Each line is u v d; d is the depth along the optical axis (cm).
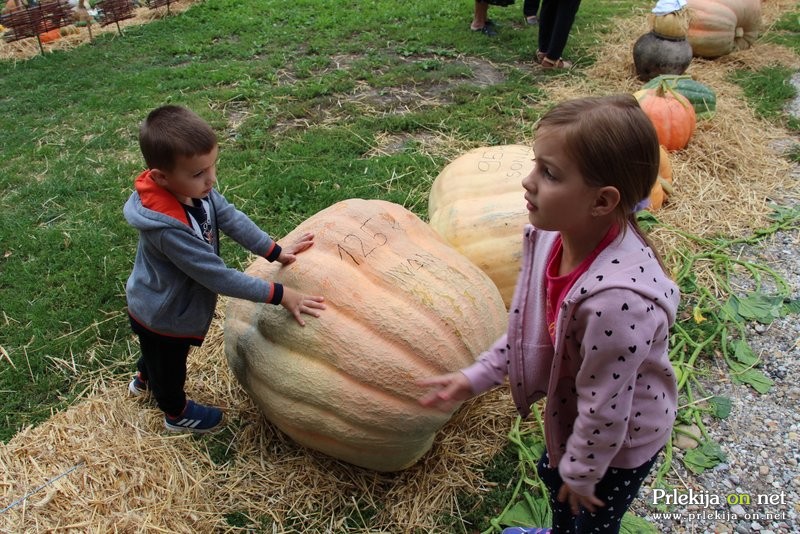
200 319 305
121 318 426
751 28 831
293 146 614
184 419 335
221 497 311
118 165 604
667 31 731
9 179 587
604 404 181
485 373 221
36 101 760
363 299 294
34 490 299
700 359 383
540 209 183
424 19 966
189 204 284
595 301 175
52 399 370
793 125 647
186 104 718
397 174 570
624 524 291
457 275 316
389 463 303
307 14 1019
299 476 319
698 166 575
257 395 312
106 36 987
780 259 464
